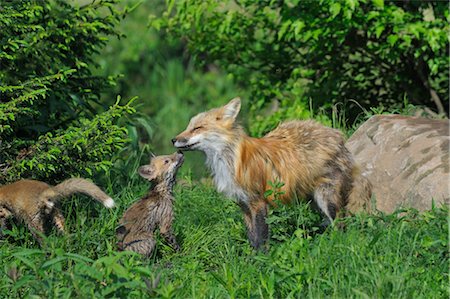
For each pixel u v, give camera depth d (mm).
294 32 17203
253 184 12031
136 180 14781
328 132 12625
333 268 9734
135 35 28125
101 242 11203
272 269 9672
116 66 28125
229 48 19281
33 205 11609
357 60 18641
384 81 18500
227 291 9430
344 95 18531
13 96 12719
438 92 18859
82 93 14172
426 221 11008
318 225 12188
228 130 12102
